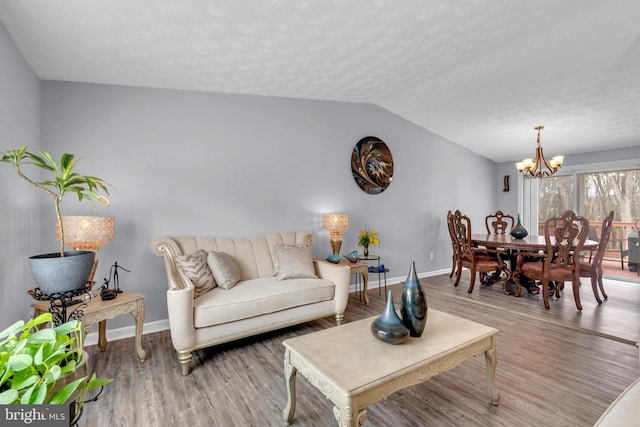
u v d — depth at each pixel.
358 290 4.32
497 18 2.37
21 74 2.16
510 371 2.14
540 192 5.97
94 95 2.70
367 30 2.45
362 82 3.50
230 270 2.78
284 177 3.71
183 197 3.08
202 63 2.66
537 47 2.79
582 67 3.09
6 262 1.94
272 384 2.04
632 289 4.27
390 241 4.75
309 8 2.09
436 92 3.85
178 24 2.08
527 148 5.48
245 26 2.21
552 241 4.10
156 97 2.97
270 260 3.26
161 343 2.66
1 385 0.72
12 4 1.70
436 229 5.35
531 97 3.77
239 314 2.42
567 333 2.78
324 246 4.04
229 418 1.70
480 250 4.43
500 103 4.02
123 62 2.45
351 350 1.56
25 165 2.21
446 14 2.30
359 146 4.37
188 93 3.12
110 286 2.73
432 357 1.49
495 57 2.97
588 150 5.18
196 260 2.66
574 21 2.43
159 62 2.54
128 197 2.82
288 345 1.63
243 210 3.42
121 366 2.26
